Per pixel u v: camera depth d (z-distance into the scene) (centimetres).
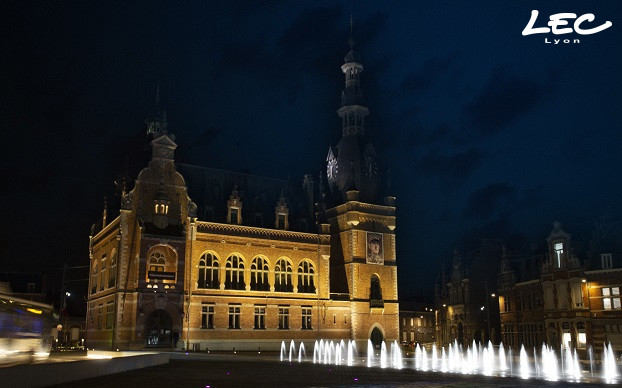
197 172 6894
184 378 2545
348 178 7612
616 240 6259
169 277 5884
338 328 6981
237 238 6488
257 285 6556
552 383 2555
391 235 7606
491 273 8912
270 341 6456
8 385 1800
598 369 3938
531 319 7144
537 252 7456
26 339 2655
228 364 3709
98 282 6656
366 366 3959
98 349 6209
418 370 3522
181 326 5869
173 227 6078
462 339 8925
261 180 7438
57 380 2159
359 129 7925
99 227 7138
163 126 6338
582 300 6322
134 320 5641
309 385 2295
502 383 2525
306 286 6925
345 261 7281
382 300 7281
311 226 7338
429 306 11712
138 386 2142
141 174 6078
